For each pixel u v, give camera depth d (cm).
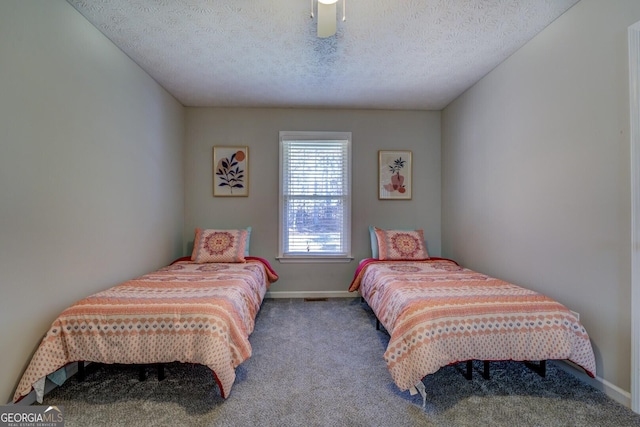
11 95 147
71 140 185
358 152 370
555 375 190
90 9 188
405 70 272
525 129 231
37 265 162
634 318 155
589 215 179
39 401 156
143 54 242
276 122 364
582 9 181
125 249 241
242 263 312
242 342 176
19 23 150
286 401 166
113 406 161
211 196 361
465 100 319
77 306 172
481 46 233
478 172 295
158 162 296
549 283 208
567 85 193
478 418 152
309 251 368
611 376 166
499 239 263
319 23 175
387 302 217
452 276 251
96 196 207
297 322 282
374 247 350
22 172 153
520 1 183
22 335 154
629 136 156
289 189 367
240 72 274
